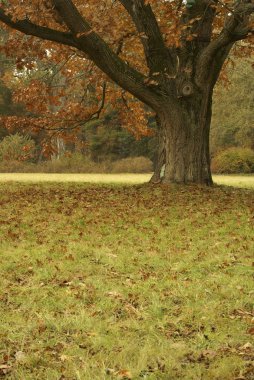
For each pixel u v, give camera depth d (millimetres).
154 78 16938
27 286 6957
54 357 4898
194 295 6496
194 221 11641
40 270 7648
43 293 6602
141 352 4918
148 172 45750
